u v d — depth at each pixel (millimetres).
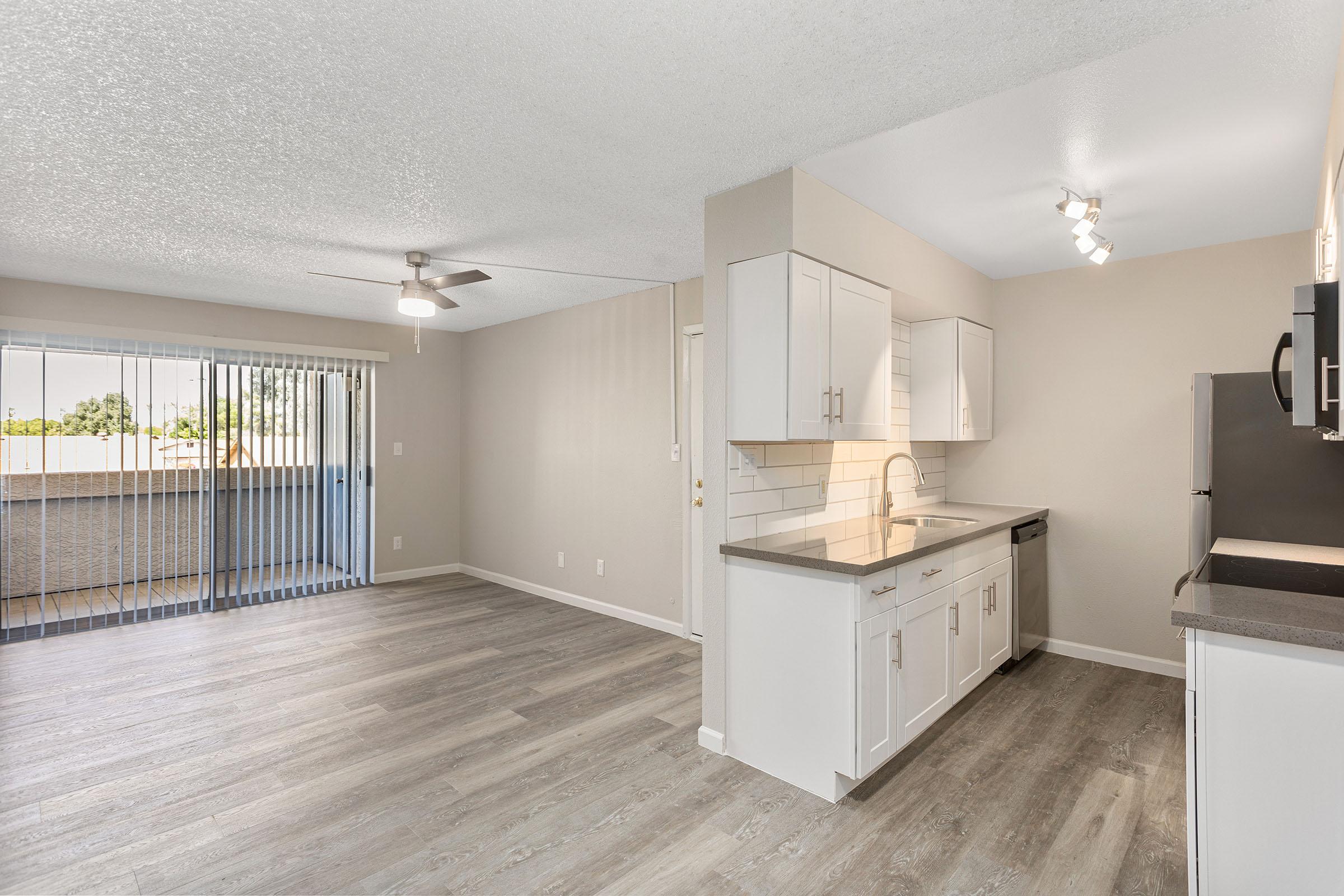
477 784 2502
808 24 1642
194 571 4992
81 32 1664
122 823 2232
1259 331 3324
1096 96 1984
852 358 2854
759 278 2615
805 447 3281
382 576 5906
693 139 2293
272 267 3986
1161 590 3613
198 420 4945
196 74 1879
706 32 1681
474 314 5531
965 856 2072
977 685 3170
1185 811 2307
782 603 2541
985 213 3008
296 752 2752
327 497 5621
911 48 1743
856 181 2643
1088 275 3865
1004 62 1813
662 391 4539
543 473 5488
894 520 3766
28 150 2377
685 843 2137
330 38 1701
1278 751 1553
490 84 1941
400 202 2916
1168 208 2896
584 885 1936
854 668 2311
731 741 2730
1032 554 3754
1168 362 3590
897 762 2668
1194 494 2863
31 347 4312
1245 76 1858
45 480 4367
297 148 2381
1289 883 1543
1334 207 1916
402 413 6023
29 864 2014
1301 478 2652
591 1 1550
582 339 5141
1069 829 2211
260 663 3822
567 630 4523
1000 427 4215
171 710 3160
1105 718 3062
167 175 2607
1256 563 2246
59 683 3488
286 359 5359
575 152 2402
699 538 4301
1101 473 3812
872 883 1948
